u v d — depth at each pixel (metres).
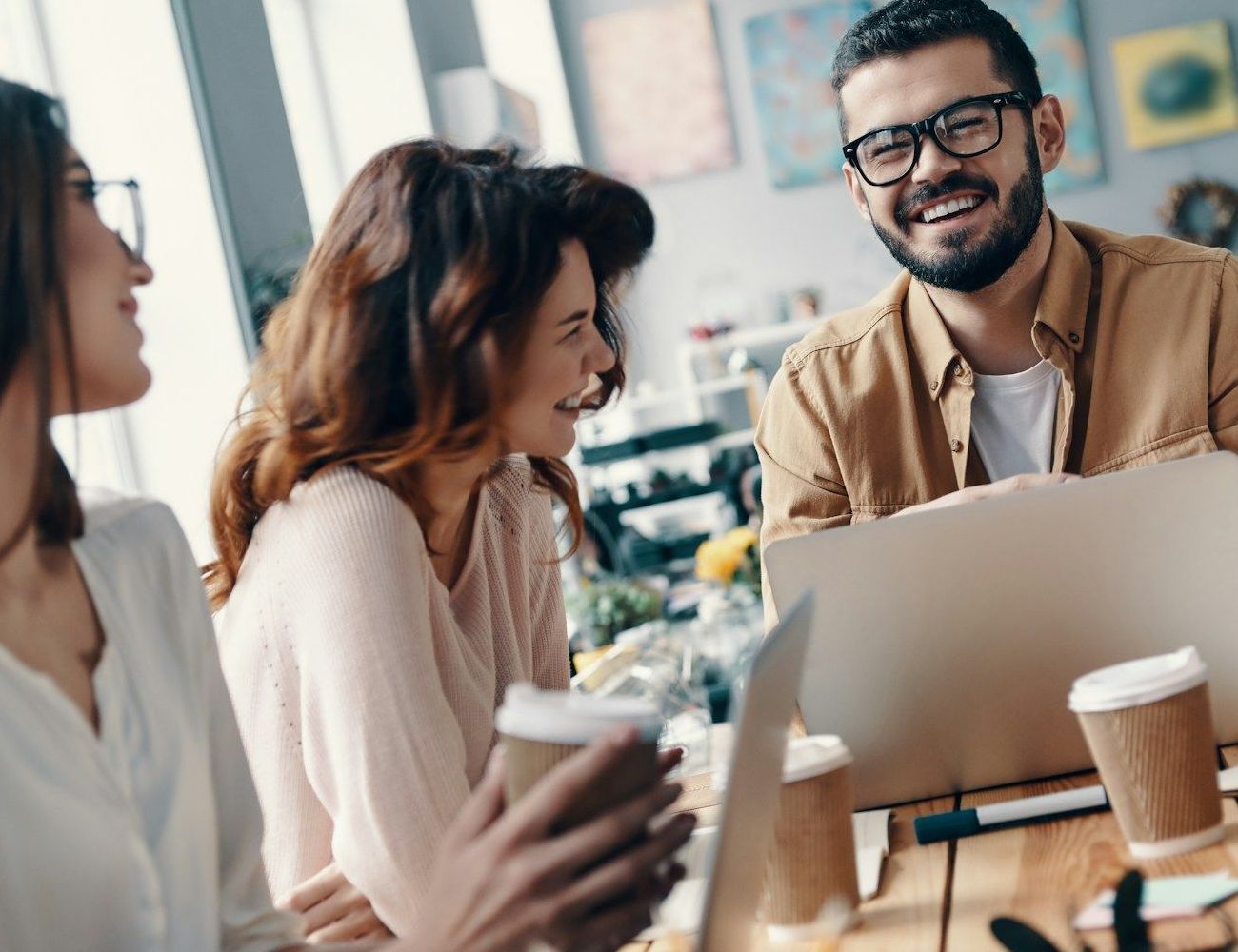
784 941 1.07
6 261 0.94
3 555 0.97
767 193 7.29
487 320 1.41
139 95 3.13
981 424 1.93
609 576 4.15
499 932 0.81
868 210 1.90
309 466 1.44
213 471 1.52
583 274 1.49
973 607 1.25
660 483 4.73
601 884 0.82
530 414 1.48
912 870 1.15
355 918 1.38
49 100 0.99
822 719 1.29
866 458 1.96
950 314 1.90
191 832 1.06
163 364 3.16
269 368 1.55
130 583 1.11
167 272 3.16
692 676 2.59
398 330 1.43
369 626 1.36
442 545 1.58
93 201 1.03
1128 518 1.23
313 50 5.22
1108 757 1.06
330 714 1.37
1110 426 1.88
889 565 1.25
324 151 5.18
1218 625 1.24
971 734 1.29
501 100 5.76
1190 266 1.89
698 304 7.34
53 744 0.96
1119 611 1.24
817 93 7.22
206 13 3.31
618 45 7.32
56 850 0.95
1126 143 7.14
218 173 3.21
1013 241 1.80
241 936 1.13
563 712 0.87
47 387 0.94
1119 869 1.06
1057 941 0.96
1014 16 7.13
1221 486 1.22
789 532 2.00
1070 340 1.86
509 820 0.82
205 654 1.17
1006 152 1.79
